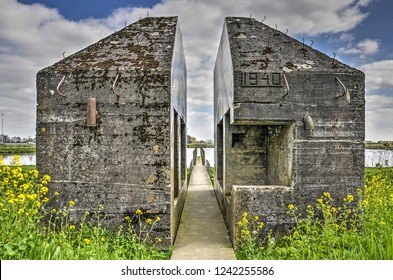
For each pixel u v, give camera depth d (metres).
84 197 6.95
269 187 7.03
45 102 7.04
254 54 7.65
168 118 6.93
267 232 6.98
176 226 8.19
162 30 8.38
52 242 5.02
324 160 7.15
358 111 7.24
